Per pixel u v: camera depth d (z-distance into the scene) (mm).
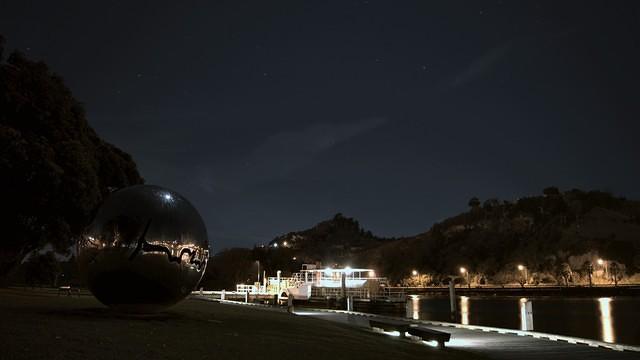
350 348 15680
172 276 16297
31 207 33312
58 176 32938
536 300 128250
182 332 14766
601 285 172375
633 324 50250
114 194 16891
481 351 19219
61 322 14734
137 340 12672
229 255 114062
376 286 64750
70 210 35406
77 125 39562
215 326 17078
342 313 40156
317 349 14516
